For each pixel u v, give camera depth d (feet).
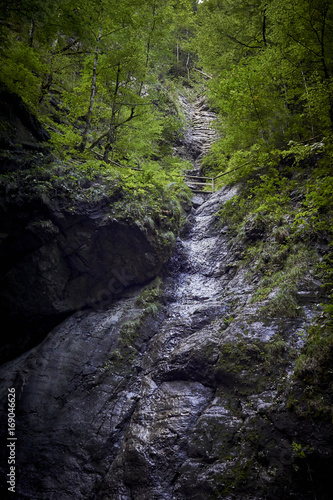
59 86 44.68
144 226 31.22
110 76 36.52
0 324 26.27
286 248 26.48
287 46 34.30
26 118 29.19
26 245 25.72
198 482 16.24
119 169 36.73
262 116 33.63
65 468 19.38
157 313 29.45
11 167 26.04
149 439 19.58
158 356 25.35
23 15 28.04
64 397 23.27
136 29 36.45
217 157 51.72
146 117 41.75
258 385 18.89
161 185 36.88
